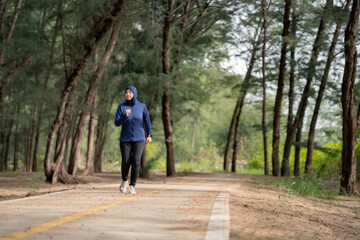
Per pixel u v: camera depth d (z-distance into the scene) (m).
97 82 18.83
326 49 26.66
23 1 19.78
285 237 5.42
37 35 20.19
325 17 23.88
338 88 27.72
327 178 30.80
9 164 53.12
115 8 16.34
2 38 19.12
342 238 7.01
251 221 6.16
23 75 21.30
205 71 32.03
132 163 8.92
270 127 35.31
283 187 15.98
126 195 8.44
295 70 29.33
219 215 5.48
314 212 10.08
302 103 31.62
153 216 5.33
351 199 15.66
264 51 32.91
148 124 9.03
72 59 16.80
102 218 5.08
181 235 4.04
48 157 16.89
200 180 20.00
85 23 16.12
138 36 24.80
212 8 26.66
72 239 3.79
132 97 8.77
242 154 71.31
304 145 31.06
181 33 25.72
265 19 31.78
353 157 17.11
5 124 34.69
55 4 16.30
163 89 24.09
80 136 20.42
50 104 16.95
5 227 4.31
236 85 35.56
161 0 23.77
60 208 5.96
